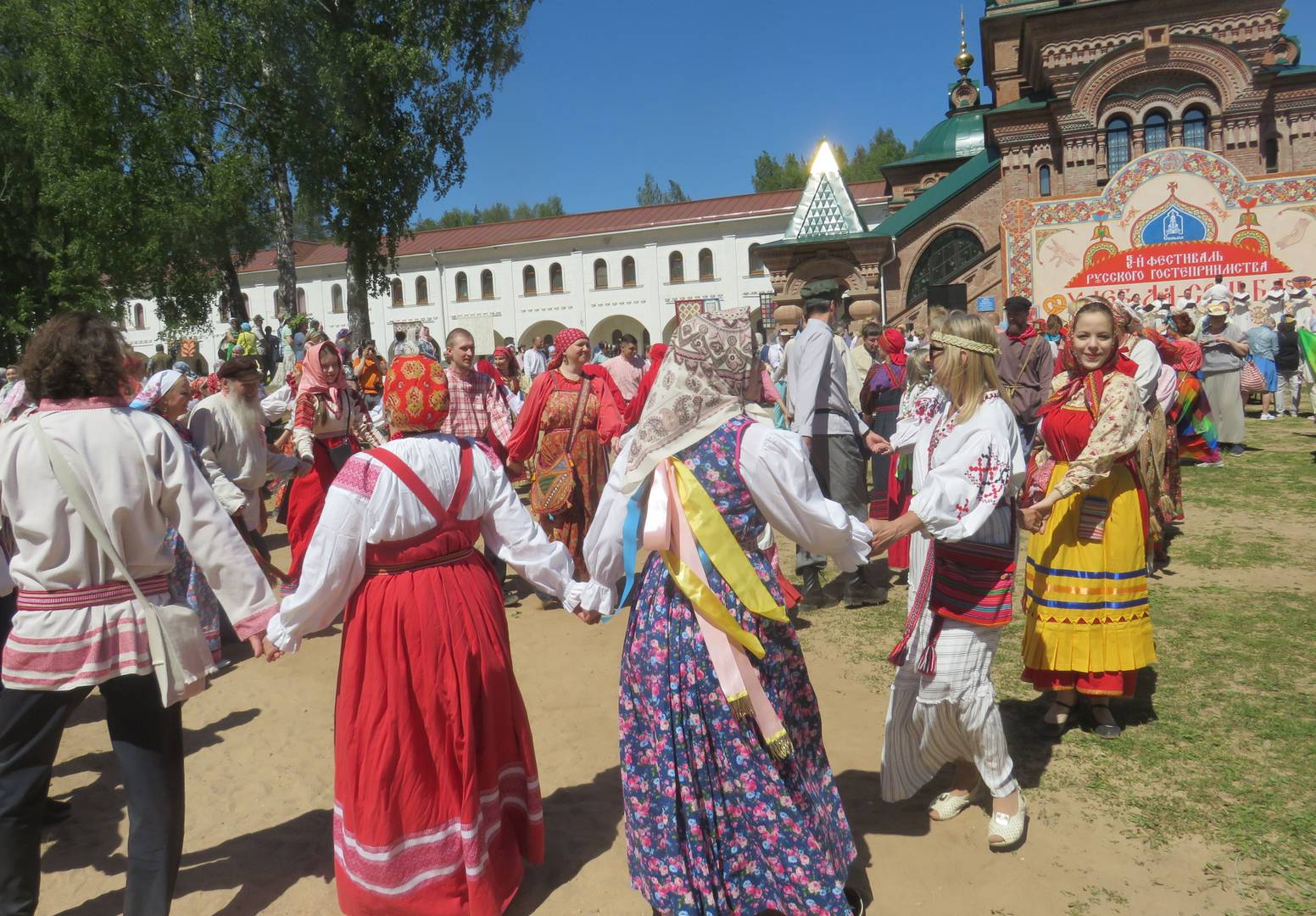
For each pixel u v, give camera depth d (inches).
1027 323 322.3
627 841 108.3
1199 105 965.2
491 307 1859.0
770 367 480.1
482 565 122.2
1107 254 789.2
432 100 959.0
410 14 916.6
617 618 241.9
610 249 1781.5
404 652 111.3
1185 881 117.6
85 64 877.2
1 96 1053.2
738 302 1715.1
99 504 106.1
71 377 108.3
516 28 964.6
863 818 137.2
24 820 108.9
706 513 101.4
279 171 954.7
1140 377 240.2
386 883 110.2
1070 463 154.3
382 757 109.7
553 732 171.9
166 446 110.4
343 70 876.6
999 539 121.6
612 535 110.3
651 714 103.7
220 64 890.7
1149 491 243.9
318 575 111.2
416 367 118.3
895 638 213.2
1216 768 144.6
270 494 437.7
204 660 114.4
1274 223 748.6
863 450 274.7
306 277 1953.7
